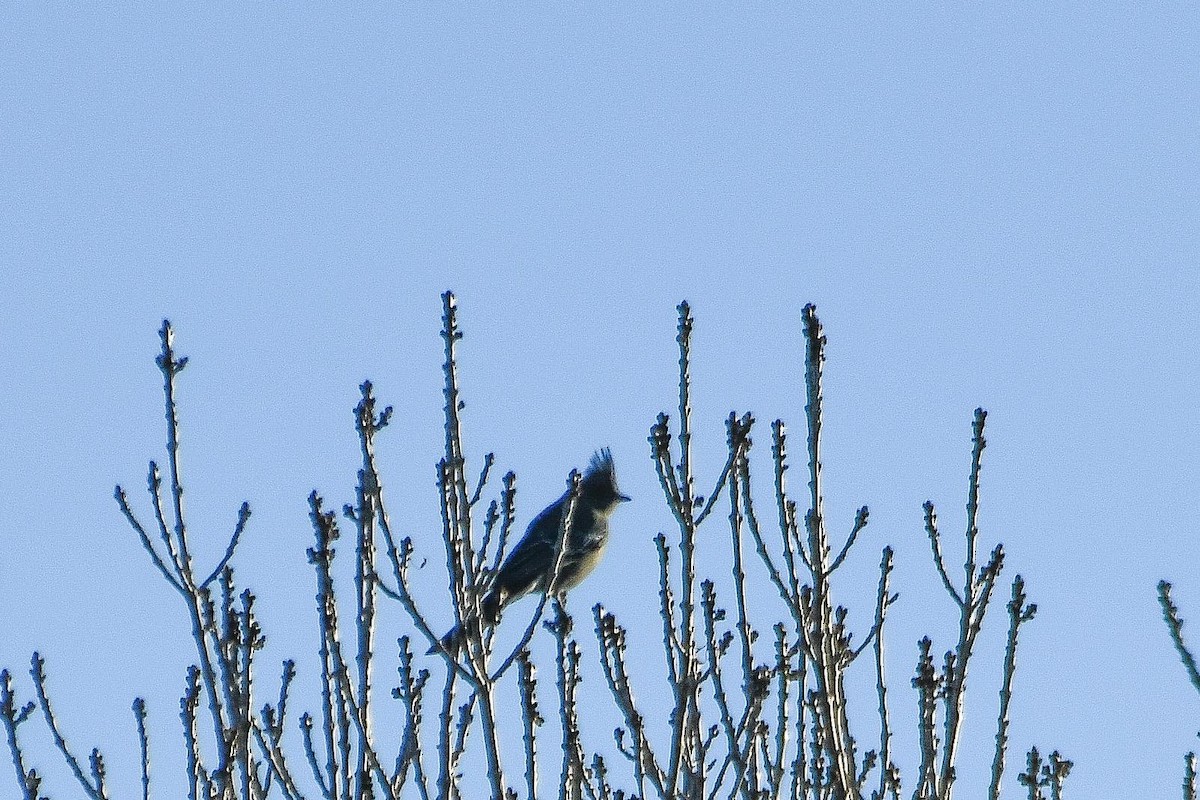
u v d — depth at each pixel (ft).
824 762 38.96
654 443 39.22
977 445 41.09
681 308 39.83
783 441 39.96
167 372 39.83
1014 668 39.96
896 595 40.57
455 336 39.32
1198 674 32.65
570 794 38.27
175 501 39.14
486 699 37.29
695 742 38.37
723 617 40.40
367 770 37.29
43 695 40.60
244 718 38.47
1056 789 40.40
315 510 39.40
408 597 38.06
